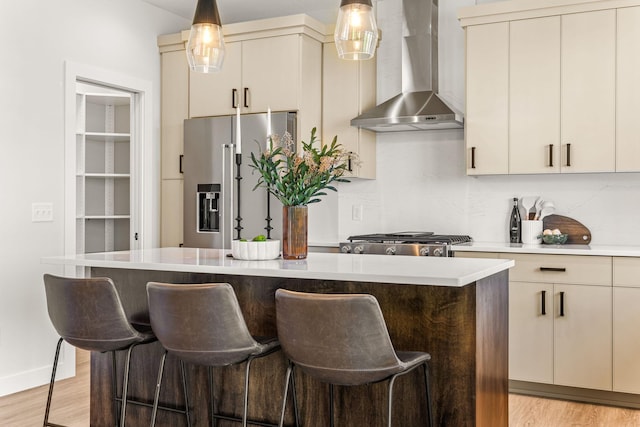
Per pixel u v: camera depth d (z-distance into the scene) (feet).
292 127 15.35
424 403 8.37
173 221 17.07
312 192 9.90
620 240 14.30
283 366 9.41
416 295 8.37
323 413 9.12
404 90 15.58
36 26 13.75
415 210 16.51
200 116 16.61
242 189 15.67
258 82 15.76
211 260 9.77
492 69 14.30
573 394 12.92
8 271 13.14
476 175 15.10
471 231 15.84
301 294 7.36
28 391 13.26
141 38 16.60
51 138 14.05
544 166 13.85
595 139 13.38
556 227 14.83
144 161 16.78
